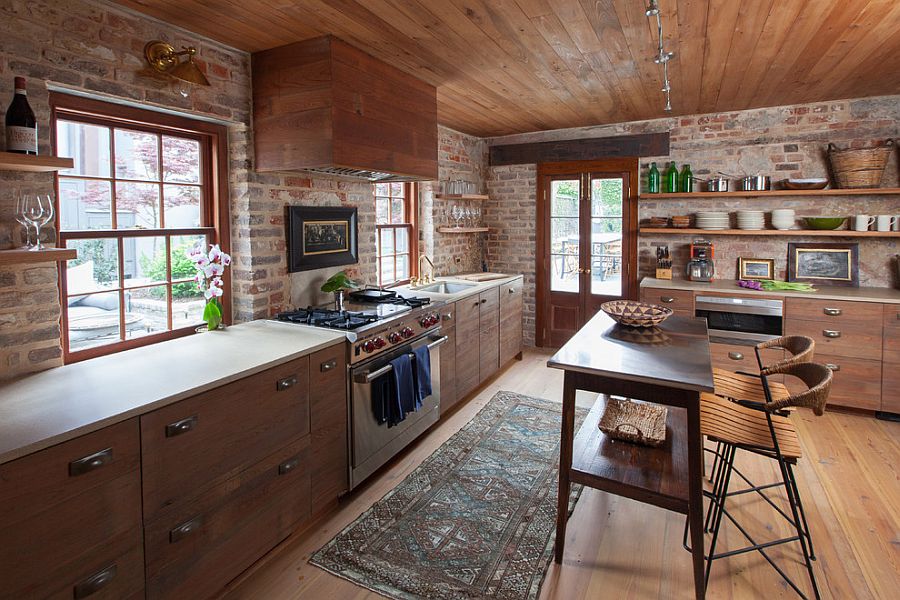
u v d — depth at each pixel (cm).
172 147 264
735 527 247
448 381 378
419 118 341
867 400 380
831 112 425
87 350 226
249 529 208
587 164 526
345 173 328
